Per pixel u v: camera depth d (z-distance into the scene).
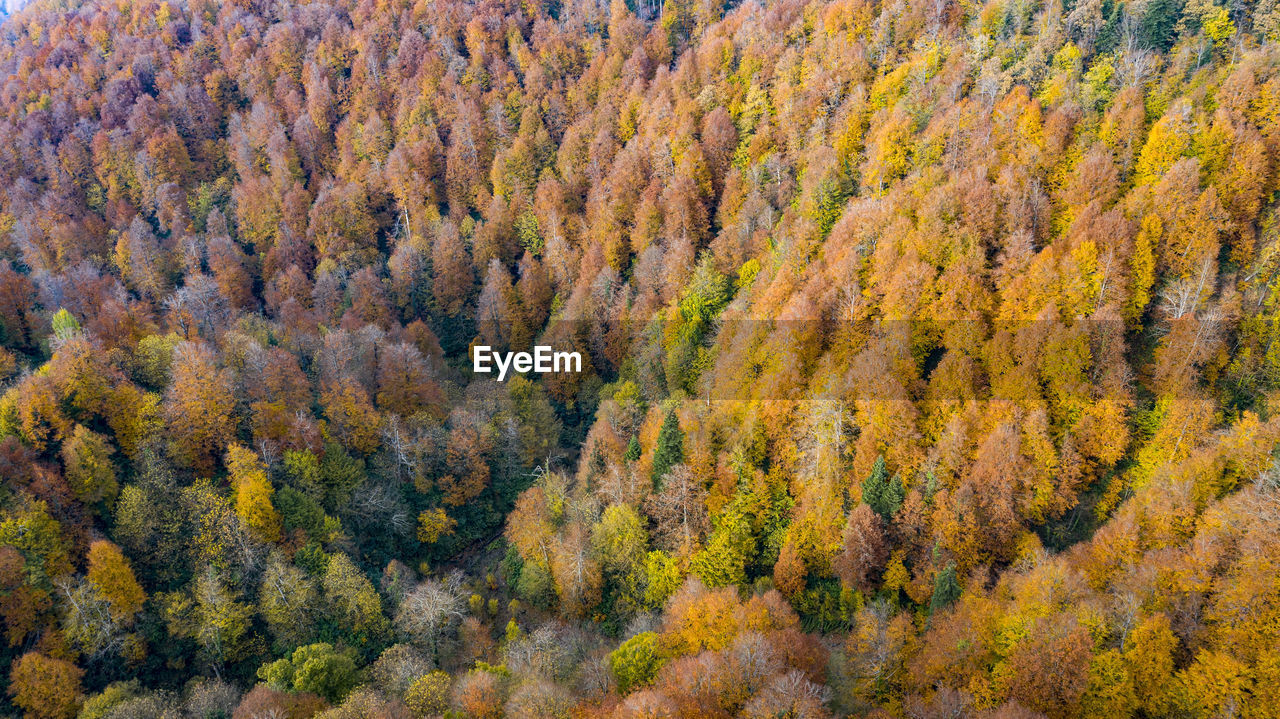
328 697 69.69
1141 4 122.12
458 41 197.00
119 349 102.06
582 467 100.25
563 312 132.62
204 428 91.69
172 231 165.12
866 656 68.88
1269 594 60.50
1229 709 56.94
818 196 121.44
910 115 123.44
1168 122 99.94
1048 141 106.75
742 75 157.12
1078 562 72.62
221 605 77.12
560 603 88.88
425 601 81.12
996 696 62.56
